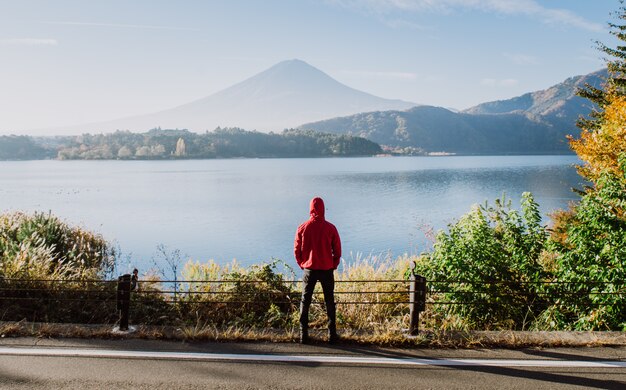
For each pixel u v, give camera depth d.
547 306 8.24
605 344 5.81
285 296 8.55
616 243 7.55
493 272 8.16
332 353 5.55
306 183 101.25
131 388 4.59
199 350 5.57
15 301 7.68
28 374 4.86
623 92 19.33
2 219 15.74
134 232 37.75
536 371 5.06
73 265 11.84
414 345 5.83
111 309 7.92
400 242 32.75
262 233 37.53
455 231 8.81
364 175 132.62
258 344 5.80
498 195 68.88
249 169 179.12
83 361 5.20
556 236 12.18
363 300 8.52
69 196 70.75
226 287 8.87
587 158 15.23
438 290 8.23
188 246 31.27
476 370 5.08
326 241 5.88
